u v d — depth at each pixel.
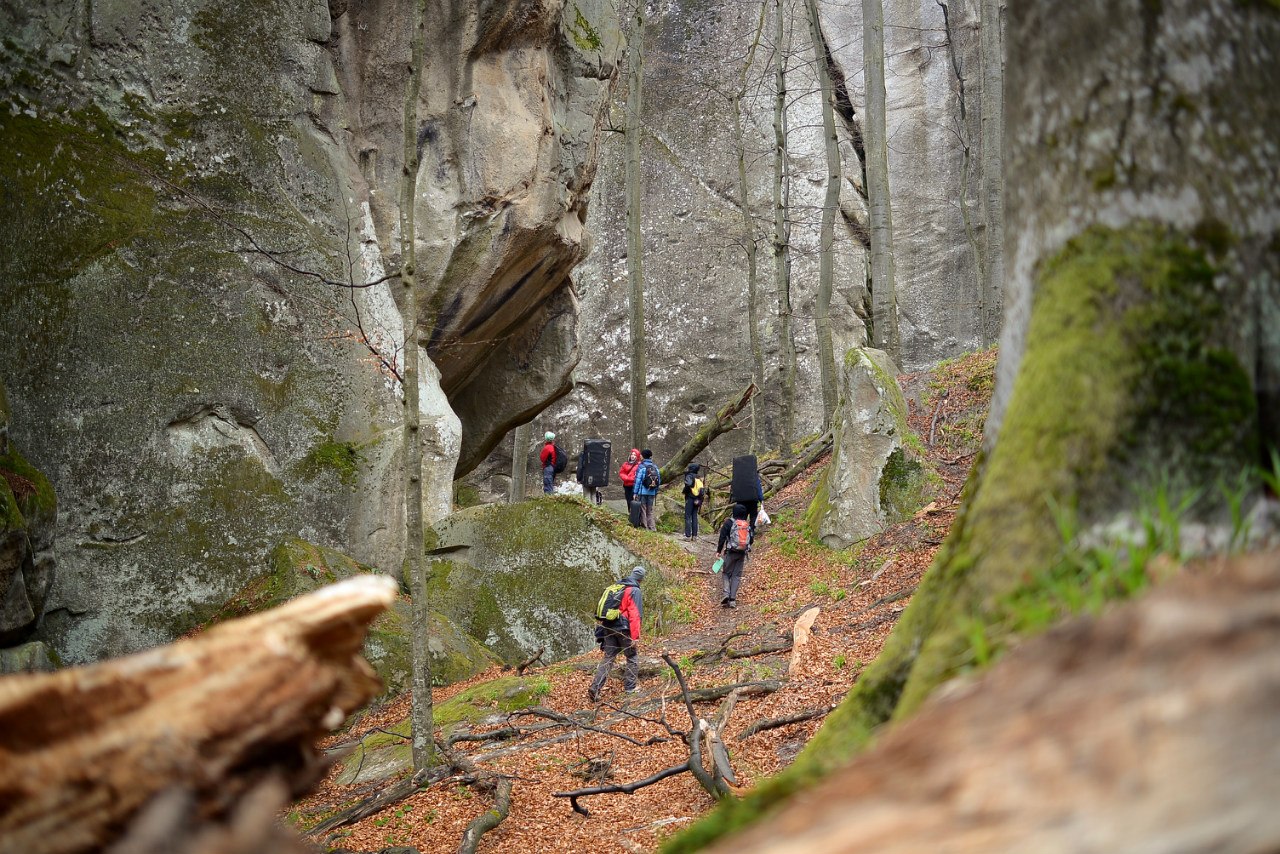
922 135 39.09
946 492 16.44
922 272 38.69
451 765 10.10
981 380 18.98
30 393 14.88
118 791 1.97
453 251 19.86
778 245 25.11
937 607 2.39
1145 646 1.28
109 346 15.62
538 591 18.31
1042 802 1.10
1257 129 2.42
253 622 2.30
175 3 16.84
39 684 1.97
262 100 17.77
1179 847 0.96
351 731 14.12
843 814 1.27
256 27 17.75
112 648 15.37
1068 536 2.11
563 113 22.28
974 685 1.50
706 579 17.80
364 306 18.58
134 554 15.67
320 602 2.35
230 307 16.86
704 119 38.44
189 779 2.02
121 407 15.70
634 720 11.23
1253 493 2.18
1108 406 2.29
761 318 37.00
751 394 24.58
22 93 15.45
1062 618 1.93
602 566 18.16
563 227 22.08
